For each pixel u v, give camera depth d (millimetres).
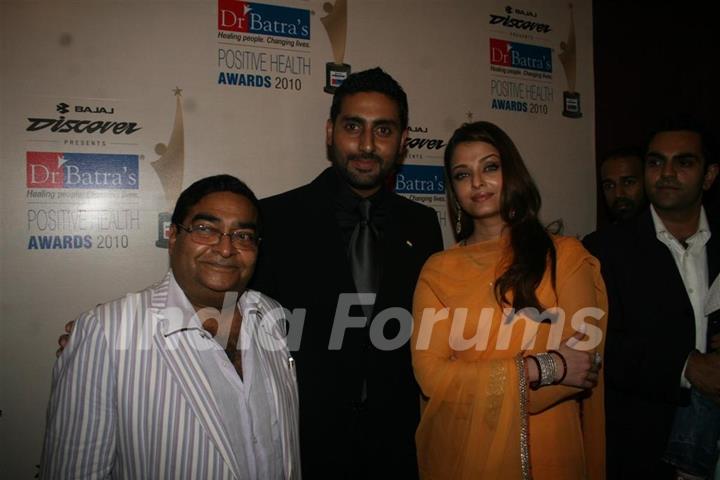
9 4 2010
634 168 2629
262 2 2330
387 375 1689
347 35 2480
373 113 1658
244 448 1159
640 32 3109
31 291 2033
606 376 1758
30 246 2035
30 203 2037
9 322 2002
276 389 1278
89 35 2102
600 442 1553
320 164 2428
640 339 1706
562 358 1316
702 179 1770
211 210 1184
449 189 1761
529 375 1312
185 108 2221
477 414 1360
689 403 1633
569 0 3014
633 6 3105
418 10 2629
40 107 2045
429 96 2656
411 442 1723
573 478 1396
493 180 1522
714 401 1555
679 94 3018
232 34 2287
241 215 1202
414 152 2631
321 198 1793
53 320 2057
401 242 1806
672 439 1664
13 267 2012
